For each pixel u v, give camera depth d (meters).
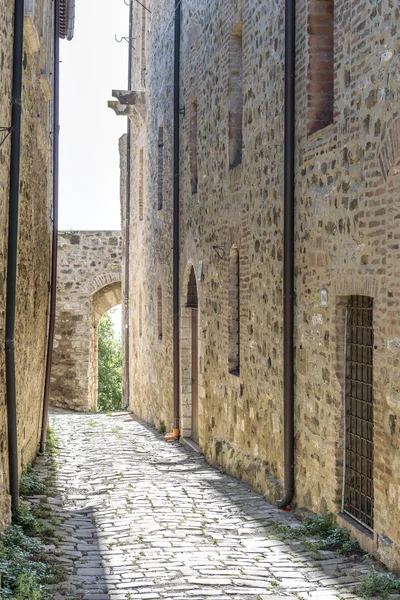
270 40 9.76
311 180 8.40
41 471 11.52
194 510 8.97
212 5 12.89
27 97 9.44
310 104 8.50
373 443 6.94
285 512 8.80
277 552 7.15
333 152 7.77
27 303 9.93
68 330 27.28
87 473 11.73
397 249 6.37
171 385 16.39
